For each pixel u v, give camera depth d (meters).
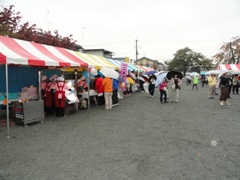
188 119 7.67
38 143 4.90
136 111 9.34
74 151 4.41
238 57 32.91
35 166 3.68
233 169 3.61
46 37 15.95
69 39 17.39
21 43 7.38
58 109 8.05
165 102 12.38
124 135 5.61
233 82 17.62
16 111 6.55
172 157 4.12
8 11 13.06
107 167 3.66
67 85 8.21
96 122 7.14
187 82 35.16
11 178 3.25
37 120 6.77
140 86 20.23
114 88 10.80
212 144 4.91
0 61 5.34
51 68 9.57
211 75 14.61
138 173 3.44
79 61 8.98
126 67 14.12
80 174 3.39
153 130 6.14
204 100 13.48
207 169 3.61
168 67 86.38
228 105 11.23
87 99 10.55
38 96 8.41
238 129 6.27
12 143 4.89
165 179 3.25
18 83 8.48
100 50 34.69
